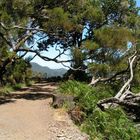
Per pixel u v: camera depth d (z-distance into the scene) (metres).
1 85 26.55
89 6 25.67
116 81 25.08
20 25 22.45
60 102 18.78
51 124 15.50
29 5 20.88
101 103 19.39
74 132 14.73
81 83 23.34
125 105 20.66
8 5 19.81
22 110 18.44
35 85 32.31
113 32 21.20
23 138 13.29
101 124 16.58
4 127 14.64
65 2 23.41
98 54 21.86
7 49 24.55
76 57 22.03
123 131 16.48
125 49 21.58
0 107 19.20
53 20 20.97
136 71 23.69
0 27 22.27
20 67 30.39
